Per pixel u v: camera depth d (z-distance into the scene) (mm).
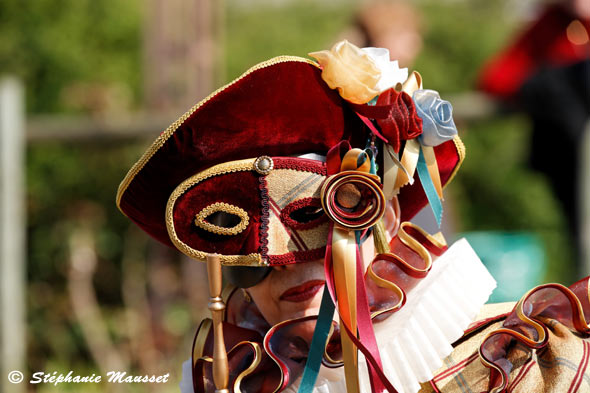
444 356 3734
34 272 13094
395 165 3861
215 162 3701
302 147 3729
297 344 3891
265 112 3625
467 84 18312
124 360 11141
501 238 13125
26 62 14711
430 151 3975
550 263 14234
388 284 3758
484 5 20141
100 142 11969
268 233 3678
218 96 3576
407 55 8766
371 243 3955
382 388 3646
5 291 10734
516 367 3758
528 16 11867
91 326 11742
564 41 10688
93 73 14938
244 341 3906
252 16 21031
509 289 12648
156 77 12430
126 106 14086
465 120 11648
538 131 10695
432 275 3887
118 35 15258
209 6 12500
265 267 3816
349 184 3641
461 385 3869
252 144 3672
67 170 13797
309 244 3713
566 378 3637
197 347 3994
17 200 10945
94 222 13508
